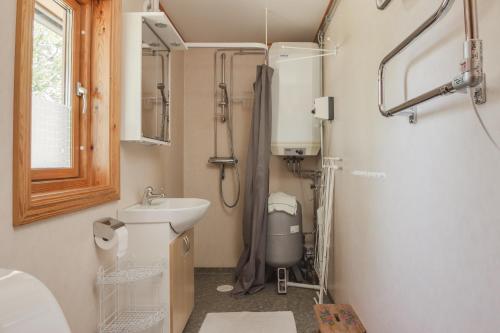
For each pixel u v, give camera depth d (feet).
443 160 3.10
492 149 2.42
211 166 10.40
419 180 3.58
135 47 5.52
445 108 3.06
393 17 4.29
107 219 4.75
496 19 2.37
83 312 4.28
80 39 4.89
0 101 2.84
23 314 2.06
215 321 7.02
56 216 3.68
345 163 6.82
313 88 9.12
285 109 9.12
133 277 4.74
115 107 5.13
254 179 8.70
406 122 3.90
